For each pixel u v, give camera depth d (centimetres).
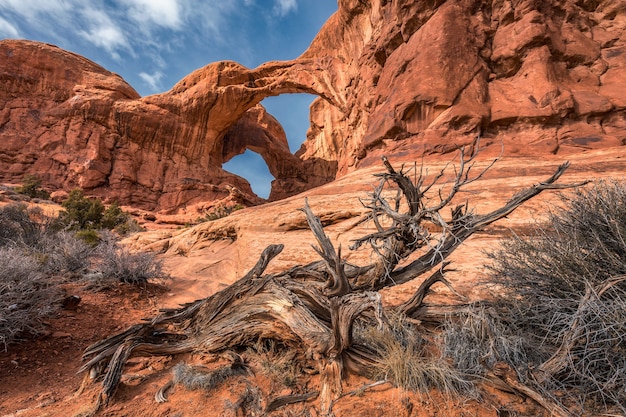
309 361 303
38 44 4053
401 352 247
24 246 775
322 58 3478
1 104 3806
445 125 1335
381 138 1538
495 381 225
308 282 338
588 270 241
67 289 604
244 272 709
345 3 2800
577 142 1130
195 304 390
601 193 280
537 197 669
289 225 927
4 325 367
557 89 1256
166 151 4128
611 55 1373
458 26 1514
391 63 1794
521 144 1206
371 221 767
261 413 235
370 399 230
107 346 318
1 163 3581
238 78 4031
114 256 716
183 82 4256
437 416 207
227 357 320
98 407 256
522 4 1478
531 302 274
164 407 254
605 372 208
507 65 1459
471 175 923
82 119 3853
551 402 203
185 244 1252
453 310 314
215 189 4112
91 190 3653
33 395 293
